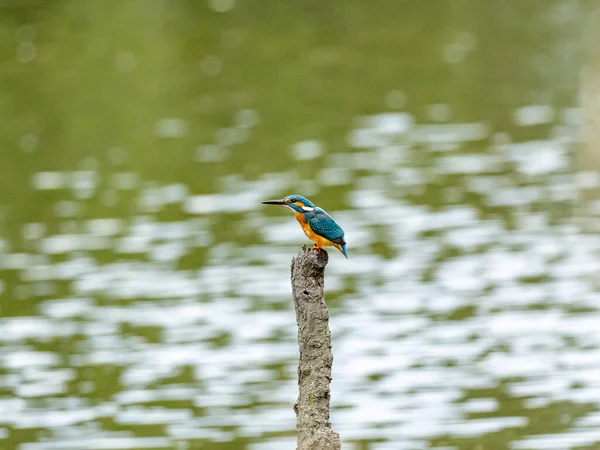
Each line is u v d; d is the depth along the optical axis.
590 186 24.11
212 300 19.34
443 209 23.05
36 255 21.59
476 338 17.73
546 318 18.31
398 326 18.23
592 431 14.96
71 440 15.16
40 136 29.30
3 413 15.94
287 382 16.62
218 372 16.98
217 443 15.05
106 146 28.11
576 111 29.28
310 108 30.30
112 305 19.36
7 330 18.48
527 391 16.08
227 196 24.20
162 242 21.97
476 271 20.17
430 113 29.61
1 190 25.41
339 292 19.52
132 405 16.17
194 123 29.47
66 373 17.06
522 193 23.86
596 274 19.84
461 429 15.10
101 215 23.62
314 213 10.91
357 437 14.95
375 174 25.06
